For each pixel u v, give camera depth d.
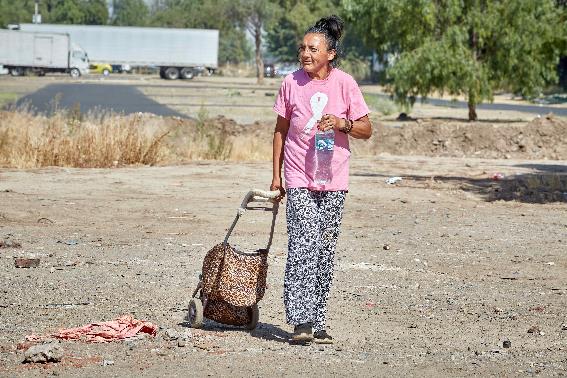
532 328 10.49
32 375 8.09
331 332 10.21
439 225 19.42
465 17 59.97
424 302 12.02
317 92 9.41
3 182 25.20
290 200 9.45
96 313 10.73
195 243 16.33
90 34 140.88
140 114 41.34
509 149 42.84
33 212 19.62
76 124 34.19
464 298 12.35
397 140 43.97
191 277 13.14
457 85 59.91
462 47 59.34
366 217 20.44
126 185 25.30
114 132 32.91
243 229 18.16
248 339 9.70
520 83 60.69
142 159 32.53
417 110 77.50
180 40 143.75
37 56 135.25
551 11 61.19
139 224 18.52
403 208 22.16
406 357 9.13
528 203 23.72
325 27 9.48
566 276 14.19
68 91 91.62
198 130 39.53
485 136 43.44
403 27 60.47
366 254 15.72
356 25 62.94
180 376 8.20
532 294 12.77
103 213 19.92
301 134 9.41
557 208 22.75
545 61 60.78
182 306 11.23
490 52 60.44
